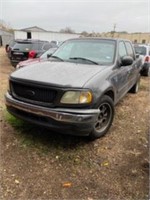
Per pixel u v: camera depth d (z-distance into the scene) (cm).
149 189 285
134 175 309
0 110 499
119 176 307
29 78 352
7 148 360
